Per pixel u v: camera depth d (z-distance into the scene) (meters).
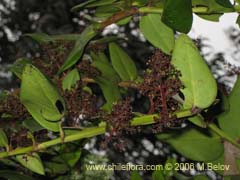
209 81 0.63
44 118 0.65
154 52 0.64
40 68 0.74
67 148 0.79
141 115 0.65
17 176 0.67
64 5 2.46
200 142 0.71
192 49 0.62
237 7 0.66
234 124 0.70
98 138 0.95
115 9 0.70
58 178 0.81
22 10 2.56
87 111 0.67
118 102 0.65
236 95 0.70
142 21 0.70
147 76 0.64
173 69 0.63
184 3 0.62
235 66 0.71
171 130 0.71
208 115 0.70
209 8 0.67
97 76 0.73
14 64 0.74
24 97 0.64
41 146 0.67
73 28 2.46
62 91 0.70
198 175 0.68
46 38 0.75
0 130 0.67
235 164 0.70
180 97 0.67
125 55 0.75
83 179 0.84
